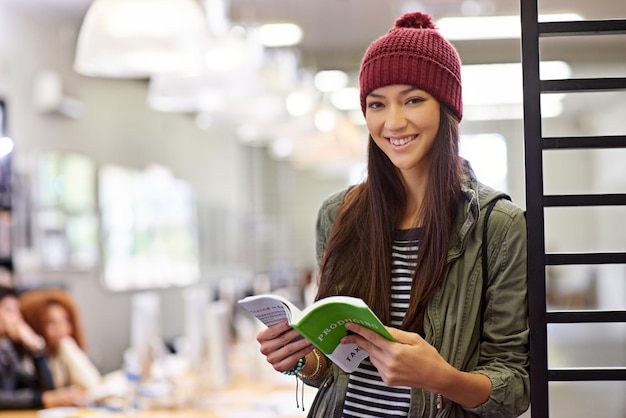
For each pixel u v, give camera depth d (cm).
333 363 203
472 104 1104
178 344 679
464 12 673
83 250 782
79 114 788
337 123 954
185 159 1133
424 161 197
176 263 1079
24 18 698
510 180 1121
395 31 193
